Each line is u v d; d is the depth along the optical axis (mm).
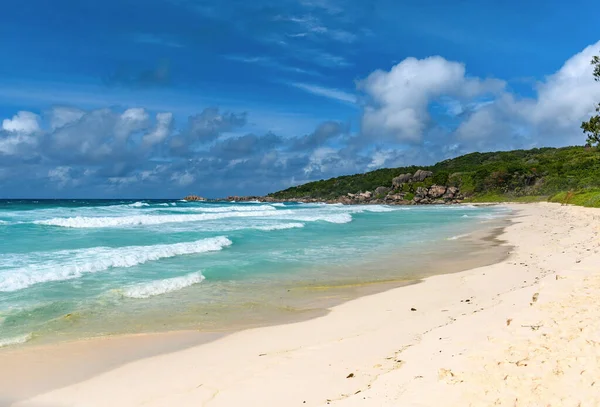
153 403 5523
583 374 4496
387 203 107000
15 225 25328
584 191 56406
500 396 4344
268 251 18797
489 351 5605
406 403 4578
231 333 8445
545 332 5938
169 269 14453
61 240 20234
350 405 4816
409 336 7391
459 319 7922
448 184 106000
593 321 6051
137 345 7781
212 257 17016
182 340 8047
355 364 6281
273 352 7230
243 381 6031
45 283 12070
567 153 109875
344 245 20906
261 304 10578
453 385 4785
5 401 5699
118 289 11523
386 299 10797
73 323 8922
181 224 29953
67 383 6234
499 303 8773
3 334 8188
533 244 19625
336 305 10500
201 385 6012
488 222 35312
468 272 13828
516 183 94125
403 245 20969
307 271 14641
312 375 6027
